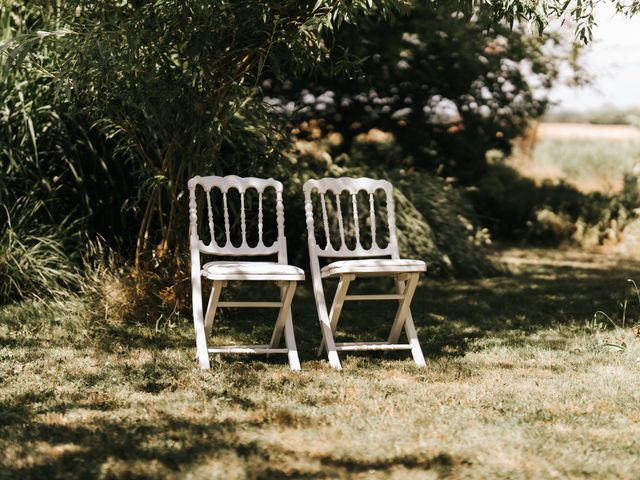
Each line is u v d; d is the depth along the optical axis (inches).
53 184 272.7
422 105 490.0
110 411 152.6
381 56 445.4
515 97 519.8
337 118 490.6
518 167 642.2
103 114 237.6
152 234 276.1
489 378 186.2
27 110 259.8
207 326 199.3
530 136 625.9
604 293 331.0
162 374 183.0
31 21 276.7
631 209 589.0
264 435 139.6
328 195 349.7
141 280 241.3
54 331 225.1
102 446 131.6
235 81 235.5
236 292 257.1
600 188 641.0
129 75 216.4
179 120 233.3
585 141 661.9
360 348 202.1
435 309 291.3
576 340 233.8
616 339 229.6
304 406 158.7
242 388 172.4
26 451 128.7
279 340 220.7
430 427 145.5
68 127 267.3
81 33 216.8
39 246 258.8
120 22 219.9
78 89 234.5
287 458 128.4
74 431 138.9
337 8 206.4
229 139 267.0
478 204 609.9
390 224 210.1
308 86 458.6
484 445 135.8
